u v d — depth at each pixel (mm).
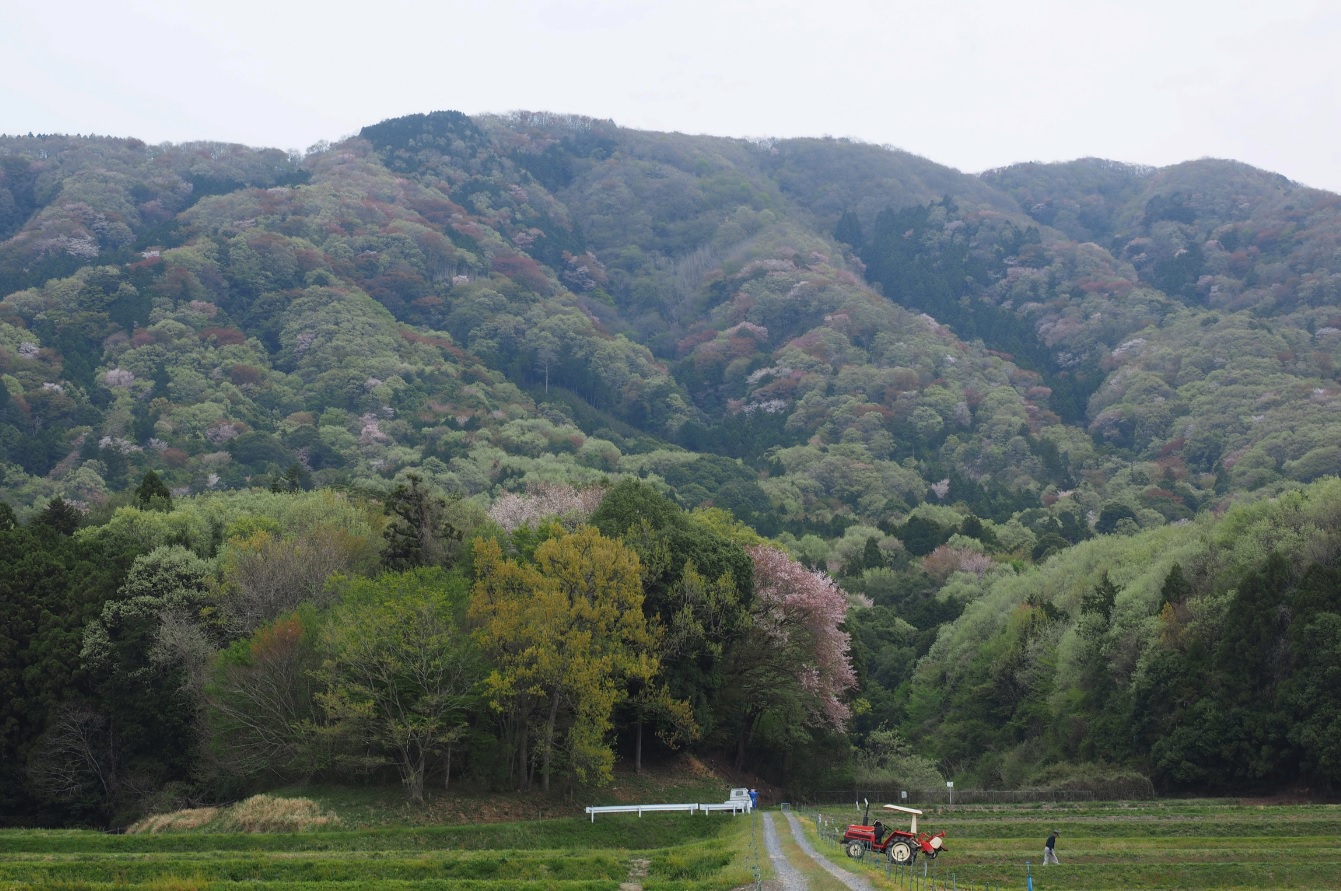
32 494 161375
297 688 62812
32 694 66562
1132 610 87500
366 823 56281
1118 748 82062
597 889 42656
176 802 62906
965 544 169875
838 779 85125
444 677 61188
